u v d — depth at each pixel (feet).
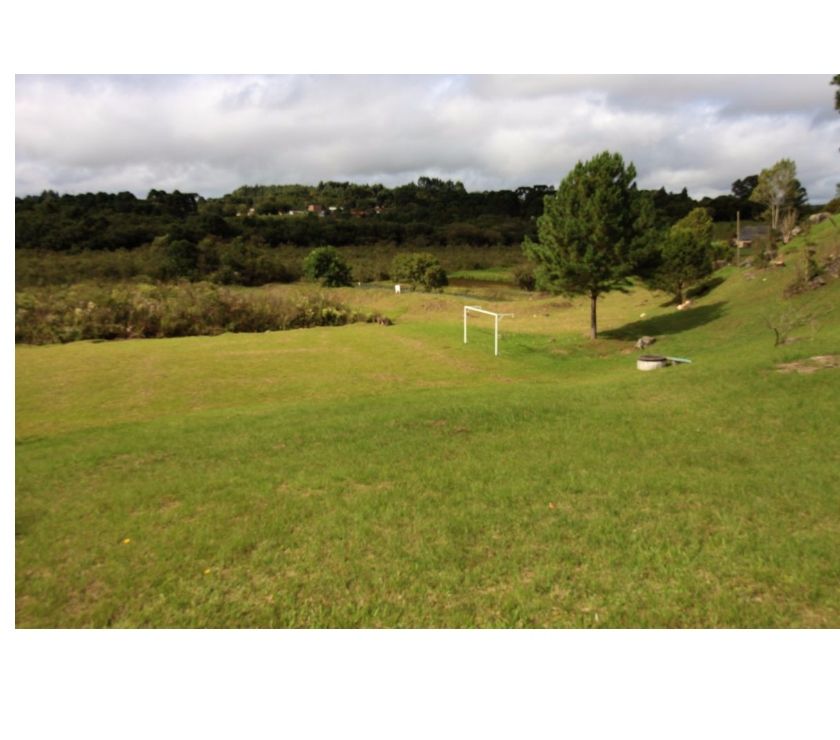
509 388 44.27
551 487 20.13
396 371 58.65
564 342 73.77
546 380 53.31
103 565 15.39
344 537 16.65
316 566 15.02
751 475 20.65
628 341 69.97
